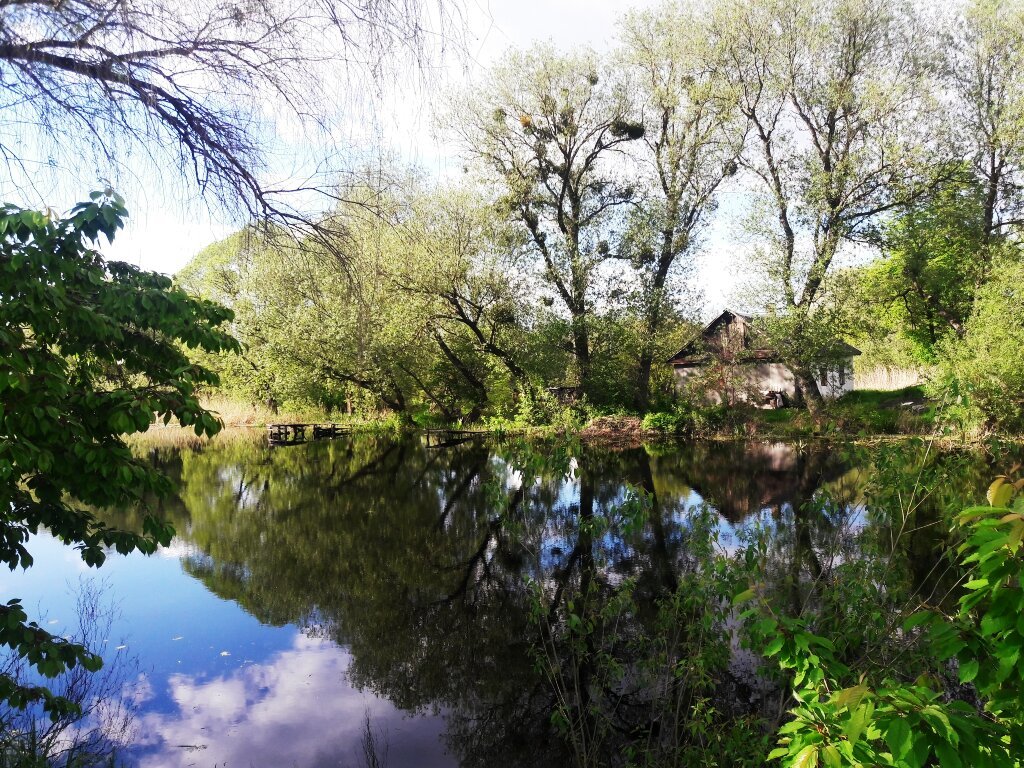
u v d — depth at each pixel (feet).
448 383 104.37
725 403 87.71
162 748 15.51
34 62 10.23
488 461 61.77
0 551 11.81
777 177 84.38
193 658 20.86
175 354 12.08
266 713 17.44
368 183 13.29
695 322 96.17
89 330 10.80
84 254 11.27
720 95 84.23
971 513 5.64
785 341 79.10
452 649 21.75
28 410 9.49
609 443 79.46
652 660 16.81
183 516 41.86
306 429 102.12
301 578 29.40
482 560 31.63
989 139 86.74
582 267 90.84
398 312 81.41
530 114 87.97
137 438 93.76
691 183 92.17
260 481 55.21
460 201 82.07
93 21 10.15
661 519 37.81
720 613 14.99
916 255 85.46
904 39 79.87
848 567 16.02
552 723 16.72
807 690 7.32
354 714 17.62
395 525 39.24
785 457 61.93
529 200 91.09
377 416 110.42
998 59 84.84
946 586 20.12
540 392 88.22
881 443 18.61
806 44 79.77
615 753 15.35
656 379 107.65
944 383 16.88
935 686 12.02
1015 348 54.60
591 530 17.53
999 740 5.48
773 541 27.63
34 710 15.93
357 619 24.54
